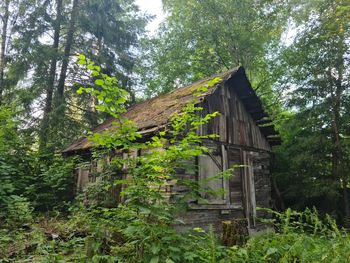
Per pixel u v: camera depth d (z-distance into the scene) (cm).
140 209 280
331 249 326
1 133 891
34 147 1284
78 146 1043
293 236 362
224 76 898
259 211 977
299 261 329
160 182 312
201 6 1600
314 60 1218
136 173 311
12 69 1309
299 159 1148
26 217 657
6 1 1374
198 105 823
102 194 751
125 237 338
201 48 1728
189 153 311
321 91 1191
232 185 908
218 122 909
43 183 950
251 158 1005
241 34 1558
